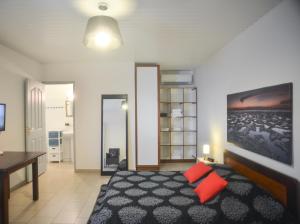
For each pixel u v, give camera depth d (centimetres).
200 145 499
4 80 337
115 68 457
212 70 406
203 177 254
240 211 178
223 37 304
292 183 183
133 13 229
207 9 221
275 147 208
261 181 226
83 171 458
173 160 539
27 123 386
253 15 232
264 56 232
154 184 253
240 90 288
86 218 260
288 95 191
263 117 229
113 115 458
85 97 458
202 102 478
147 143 462
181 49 364
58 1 202
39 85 430
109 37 205
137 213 184
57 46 341
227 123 328
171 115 529
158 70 463
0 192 230
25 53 379
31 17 237
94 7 215
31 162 289
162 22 253
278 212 173
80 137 459
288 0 193
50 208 286
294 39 186
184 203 201
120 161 454
